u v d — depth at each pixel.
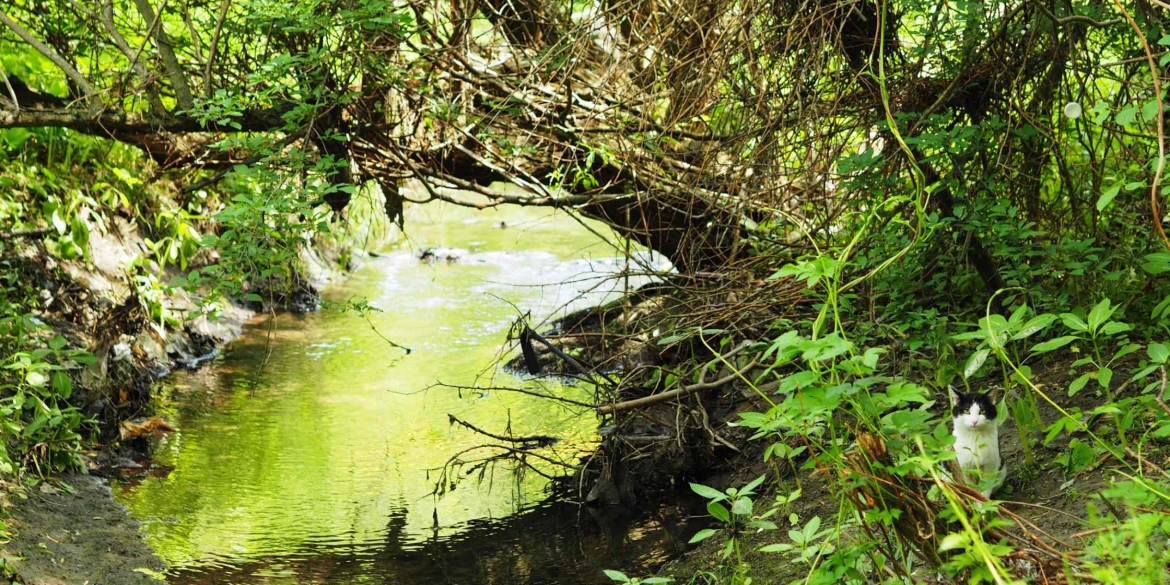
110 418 6.95
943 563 2.88
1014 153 6.00
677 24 6.03
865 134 6.03
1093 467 4.14
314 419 7.37
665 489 5.95
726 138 6.30
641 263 6.58
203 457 6.62
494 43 7.14
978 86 5.87
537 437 6.23
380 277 11.91
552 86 6.88
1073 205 5.77
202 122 5.79
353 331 9.65
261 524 5.65
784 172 6.27
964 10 5.61
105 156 8.94
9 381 6.18
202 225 9.98
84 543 5.23
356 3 5.86
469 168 7.18
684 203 6.57
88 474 6.19
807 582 3.02
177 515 5.73
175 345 8.61
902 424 2.93
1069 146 6.30
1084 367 4.98
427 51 6.48
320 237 11.70
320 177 5.94
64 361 6.96
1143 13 4.90
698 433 6.04
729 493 3.28
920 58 5.83
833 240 6.39
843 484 2.93
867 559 3.49
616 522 5.62
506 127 6.88
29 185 8.06
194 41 6.64
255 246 5.43
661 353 6.68
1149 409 4.22
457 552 5.30
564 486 6.19
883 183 5.59
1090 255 5.23
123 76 6.71
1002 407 4.06
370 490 6.15
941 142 5.13
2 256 7.51
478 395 7.82
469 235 14.38
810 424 3.03
